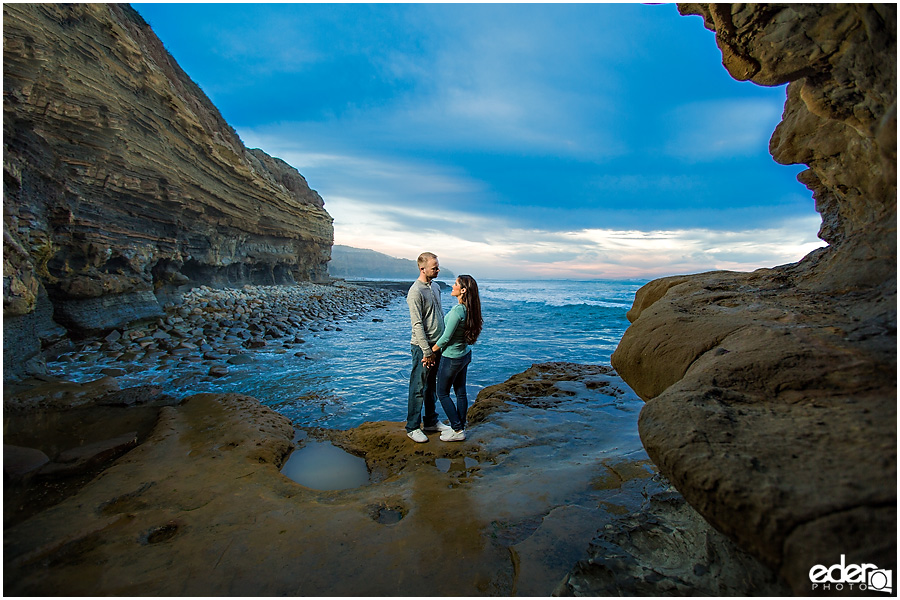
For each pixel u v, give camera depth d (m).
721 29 2.24
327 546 2.10
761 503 1.13
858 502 1.02
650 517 2.27
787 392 1.63
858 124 2.16
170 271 13.87
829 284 2.58
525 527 2.27
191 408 4.77
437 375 3.76
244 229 23.22
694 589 1.58
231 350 9.83
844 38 1.86
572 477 2.90
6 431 3.95
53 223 8.78
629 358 2.81
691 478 1.33
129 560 1.97
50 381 6.01
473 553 2.04
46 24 8.45
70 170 9.29
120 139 10.89
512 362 9.25
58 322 8.67
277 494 2.72
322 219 38.69
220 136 21.55
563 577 1.81
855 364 1.57
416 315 3.71
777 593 1.39
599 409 4.74
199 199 17.36
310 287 32.44
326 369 8.49
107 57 10.45
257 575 1.86
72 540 2.13
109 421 4.36
